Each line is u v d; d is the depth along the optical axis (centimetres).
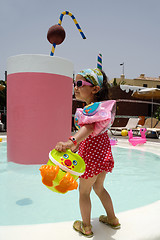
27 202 235
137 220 159
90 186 159
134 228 149
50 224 152
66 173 136
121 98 1998
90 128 154
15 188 283
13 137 422
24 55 406
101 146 165
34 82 406
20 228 143
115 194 269
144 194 271
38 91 407
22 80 409
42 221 188
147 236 142
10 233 136
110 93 190
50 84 413
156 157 542
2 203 231
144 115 2097
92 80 173
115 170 402
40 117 410
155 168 422
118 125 1972
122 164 456
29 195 257
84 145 166
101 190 168
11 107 425
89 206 155
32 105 407
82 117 157
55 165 139
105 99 184
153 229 148
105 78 189
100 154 162
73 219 193
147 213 170
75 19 452
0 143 726
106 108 160
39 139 411
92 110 155
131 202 241
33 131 409
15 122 418
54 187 140
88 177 157
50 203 233
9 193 264
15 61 414
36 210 213
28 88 406
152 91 1490
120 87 1989
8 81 434
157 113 2031
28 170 375
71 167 139
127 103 2022
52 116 417
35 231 141
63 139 435
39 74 406
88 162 159
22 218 194
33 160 411
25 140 410
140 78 4034
